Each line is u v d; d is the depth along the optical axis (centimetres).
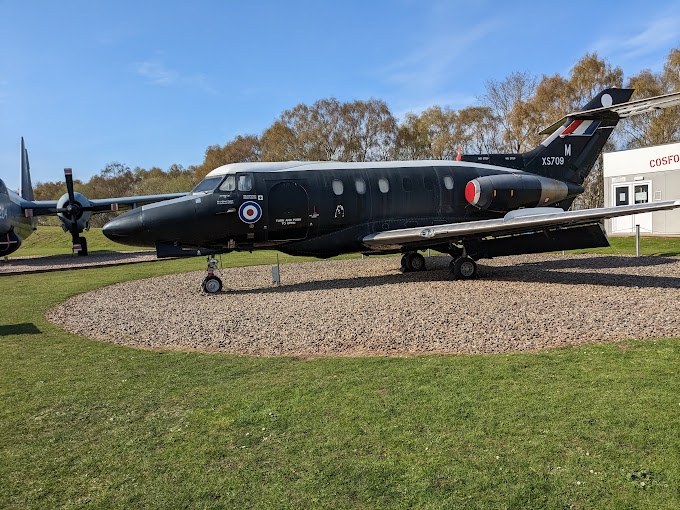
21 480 330
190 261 2111
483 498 291
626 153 2311
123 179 8294
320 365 552
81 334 759
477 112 4441
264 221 1148
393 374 508
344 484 311
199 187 1165
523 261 1558
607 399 420
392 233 1191
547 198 1349
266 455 350
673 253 1571
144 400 462
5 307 1019
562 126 1413
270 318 816
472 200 1284
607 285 1020
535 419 387
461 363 537
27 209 2367
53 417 429
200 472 331
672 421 374
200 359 595
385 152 4934
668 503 280
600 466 319
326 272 1495
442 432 373
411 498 294
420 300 918
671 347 569
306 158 4847
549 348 591
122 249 3531
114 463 347
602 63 3903
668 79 4003
